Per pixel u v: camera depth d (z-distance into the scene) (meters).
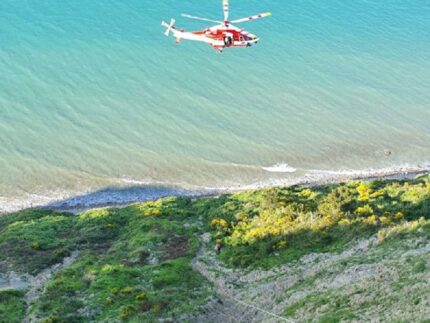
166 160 98.56
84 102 109.50
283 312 47.88
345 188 70.56
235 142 103.19
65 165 96.50
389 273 47.84
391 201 65.94
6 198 90.25
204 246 63.84
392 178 95.81
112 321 49.00
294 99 114.31
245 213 69.31
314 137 105.56
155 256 62.06
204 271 58.66
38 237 68.44
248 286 54.91
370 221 59.03
